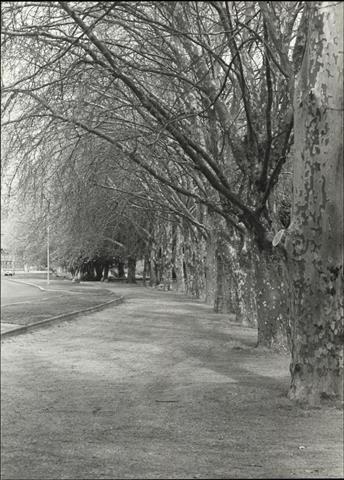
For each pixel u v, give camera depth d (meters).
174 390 10.66
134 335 19.39
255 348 15.35
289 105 11.47
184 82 11.93
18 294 43.25
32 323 21.12
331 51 8.62
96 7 7.68
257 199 12.16
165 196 26.81
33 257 53.88
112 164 17.94
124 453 6.97
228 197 11.91
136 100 12.73
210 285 34.69
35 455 6.93
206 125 15.23
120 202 24.33
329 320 8.97
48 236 26.47
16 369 13.03
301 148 8.98
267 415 8.57
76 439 7.59
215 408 9.15
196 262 41.72
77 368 13.19
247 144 12.47
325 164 8.80
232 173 15.12
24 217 21.31
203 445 7.23
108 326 22.12
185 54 11.91
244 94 11.41
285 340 15.02
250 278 22.78
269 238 12.81
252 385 10.85
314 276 8.97
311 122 8.82
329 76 8.66
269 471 6.18
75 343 17.41
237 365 13.31
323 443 7.17
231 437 7.54
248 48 12.80
